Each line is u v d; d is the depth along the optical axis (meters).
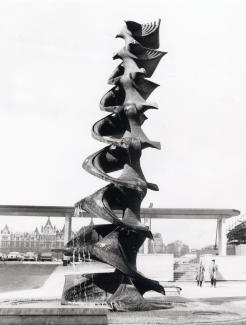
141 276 13.31
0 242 127.50
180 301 16.02
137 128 14.48
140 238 13.64
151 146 14.38
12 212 40.97
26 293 21.55
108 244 13.17
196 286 29.23
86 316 6.03
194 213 41.19
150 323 10.23
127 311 12.52
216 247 50.44
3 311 6.00
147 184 14.05
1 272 37.31
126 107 14.44
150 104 14.43
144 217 43.41
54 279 31.53
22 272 37.47
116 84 15.11
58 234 129.75
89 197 13.69
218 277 35.25
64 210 40.22
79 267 38.16
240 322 10.68
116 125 15.13
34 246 128.12
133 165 14.08
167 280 34.47
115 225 14.05
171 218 44.31
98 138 14.19
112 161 14.45
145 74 14.92
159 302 15.43
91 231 13.80
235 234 56.62
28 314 6.00
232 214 41.19
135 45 15.16
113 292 13.84
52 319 5.96
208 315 11.90
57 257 62.72
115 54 15.37
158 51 15.50
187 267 36.50
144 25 15.88
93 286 13.98
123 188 13.66
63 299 13.86
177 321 10.55
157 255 34.88
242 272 35.50
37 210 40.03
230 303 15.93
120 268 12.99
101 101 15.16
